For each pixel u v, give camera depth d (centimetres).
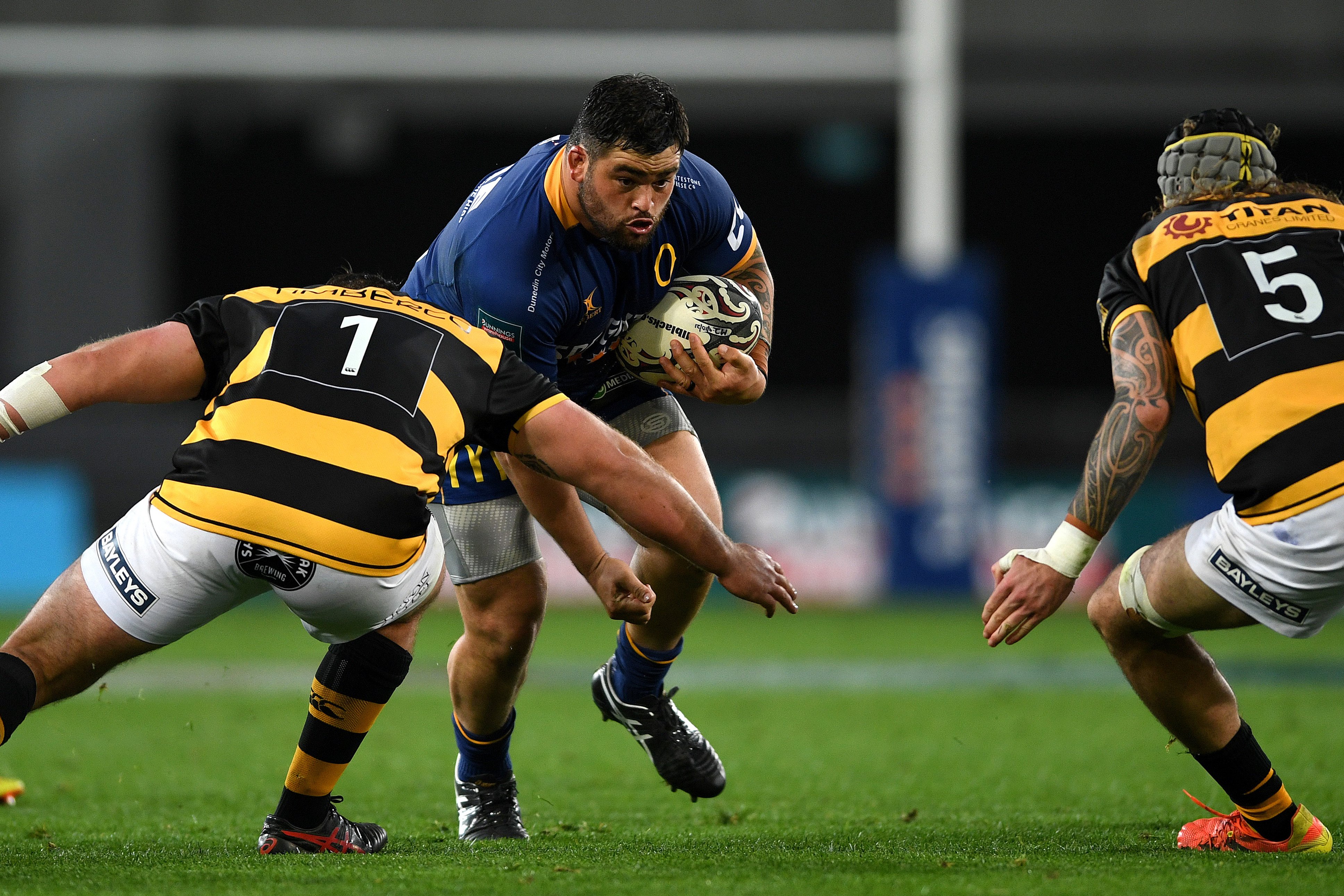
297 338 1047
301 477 997
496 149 8075
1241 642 3925
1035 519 5109
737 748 2094
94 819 1450
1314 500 995
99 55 5731
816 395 8500
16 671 980
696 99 6869
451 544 1314
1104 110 6806
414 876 986
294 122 7681
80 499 4759
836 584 5028
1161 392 1077
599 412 1423
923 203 5288
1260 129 1188
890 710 2562
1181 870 1009
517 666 1320
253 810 1530
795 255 8450
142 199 6700
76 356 1045
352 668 1108
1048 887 939
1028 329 8500
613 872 1005
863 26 6031
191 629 1030
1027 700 2716
